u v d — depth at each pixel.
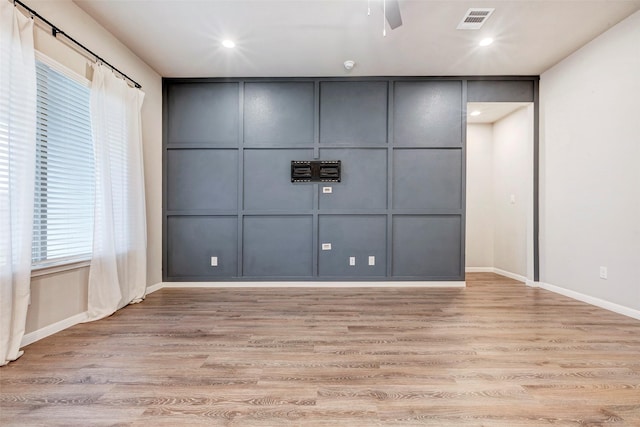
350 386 1.77
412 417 1.51
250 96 4.29
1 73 2.04
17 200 2.14
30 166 2.20
